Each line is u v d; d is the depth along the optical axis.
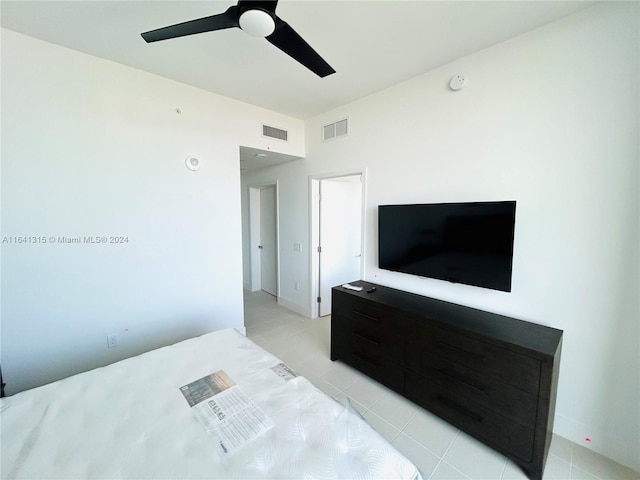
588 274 1.64
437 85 2.25
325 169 3.32
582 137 1.62
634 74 1.46
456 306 2.14
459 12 1.63
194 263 2.71
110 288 2.27
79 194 2.09
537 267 1.82
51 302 2.03
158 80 2.40
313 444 0.96
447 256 2.16
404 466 0.91
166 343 2.58
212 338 1.78
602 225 1.58
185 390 1.25
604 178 1.57
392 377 2.15
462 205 2.05
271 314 3.96
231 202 2.92
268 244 4.94
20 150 1.87
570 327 1.72
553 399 1.55
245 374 1.38
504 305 1.97
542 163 1.77
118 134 2.23
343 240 3.96
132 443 0.97
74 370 2.15
